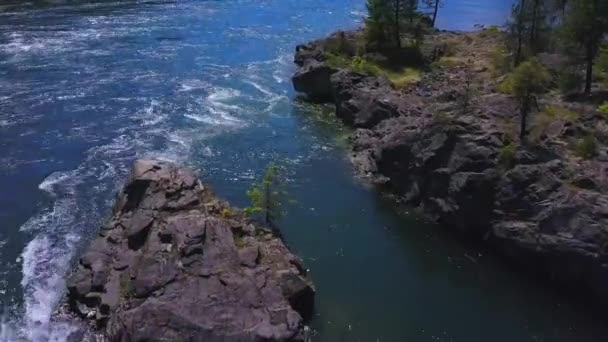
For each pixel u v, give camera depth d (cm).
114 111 5966
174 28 8994
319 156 5397
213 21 9575
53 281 3581
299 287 3372
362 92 6128
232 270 3288
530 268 3912
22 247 3894
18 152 5088
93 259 3522
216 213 3834
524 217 3919
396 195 4819
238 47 8312
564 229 3669
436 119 4697
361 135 5634
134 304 3109
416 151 4700
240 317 3042
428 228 4403
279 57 7994
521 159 4069
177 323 2986
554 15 6794
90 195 4516
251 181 4862
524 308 3625
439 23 10956
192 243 3381
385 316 3484
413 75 6975
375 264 3962
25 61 7094
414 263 4003
